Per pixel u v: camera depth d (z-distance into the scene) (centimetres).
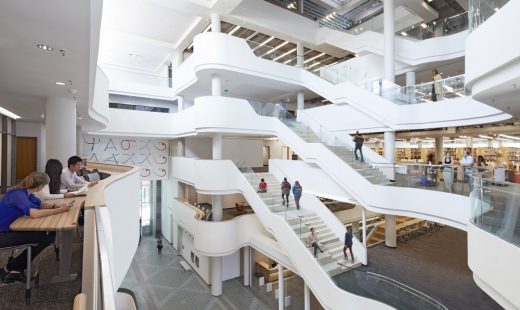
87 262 225
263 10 1489
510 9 492
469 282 925
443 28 1216
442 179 961
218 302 1269
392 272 1002
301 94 1727
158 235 2197
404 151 2692
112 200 376
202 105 1311
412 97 1150
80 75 548
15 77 562
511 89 577
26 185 315
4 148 1102
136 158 1881
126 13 1423
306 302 1070
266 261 1570
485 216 584
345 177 1155
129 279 1479
